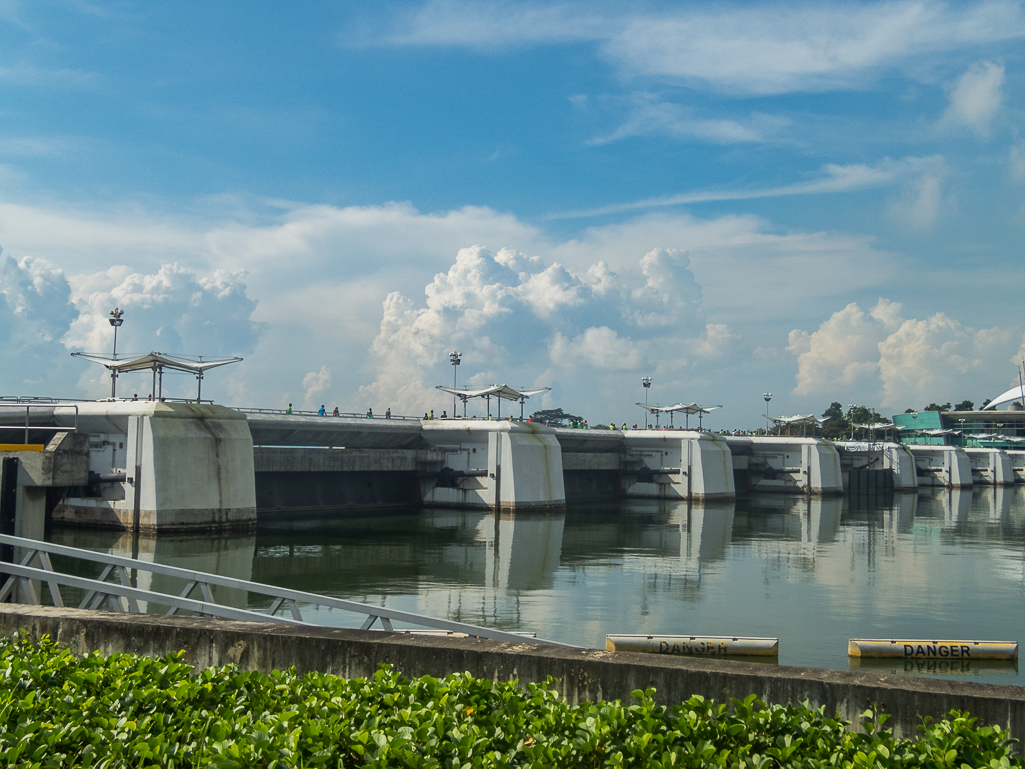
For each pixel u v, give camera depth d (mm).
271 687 11102
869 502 116625
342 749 9047
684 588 45594
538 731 9648
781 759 9008
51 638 14992
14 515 28438
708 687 12391
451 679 11195
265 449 75562
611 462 113625
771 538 69938
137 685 11039
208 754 8859
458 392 97562
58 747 9312
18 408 64562
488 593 43375
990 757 8836
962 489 156250
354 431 85062
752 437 130875
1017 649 31500
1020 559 58812
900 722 11609
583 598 42312
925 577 50375
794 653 32219
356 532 67312
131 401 61688
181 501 59781
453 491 89312
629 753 9062
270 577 46438
